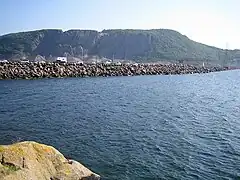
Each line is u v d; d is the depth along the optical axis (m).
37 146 17.22
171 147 27.14
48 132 31.62
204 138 30.52
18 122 36.06
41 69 102.38
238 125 37.09
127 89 75.31
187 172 21.36
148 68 140.38
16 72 95.69
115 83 89.44
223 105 54.38
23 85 76.56
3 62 105.81
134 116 41.50
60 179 16.23
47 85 77.50
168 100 59.03
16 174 14.45
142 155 24.75
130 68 130.12
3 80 88.44
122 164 22.59
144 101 56.41
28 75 95.81
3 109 44.25
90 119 38.59
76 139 29.11
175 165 22.62
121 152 25.41
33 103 50.09
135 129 33.78
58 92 64.69
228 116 43.22
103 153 25.05
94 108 46.91
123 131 32.69
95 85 81.50
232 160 23.92
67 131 32.16
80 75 108.19
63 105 48.88
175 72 147.75
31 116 39.66
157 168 21.97
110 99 57.25
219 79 123.75
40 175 15.62
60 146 26.80
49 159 16.98
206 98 64.12
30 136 29.97
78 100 54.69
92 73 112.50
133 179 19.95
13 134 30.58
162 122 38.06
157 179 20.08
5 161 15.08
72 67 112.06
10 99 53.94
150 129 34.00
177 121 39.00
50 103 50.53
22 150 16.06
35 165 15.88
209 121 39.41
